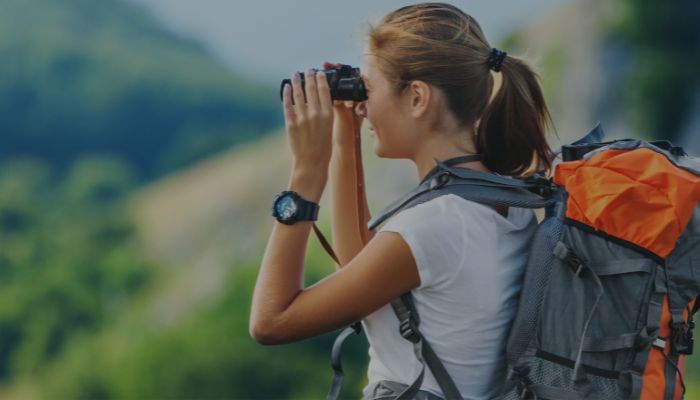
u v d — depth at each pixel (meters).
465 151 4.67
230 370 97.81
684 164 4.42
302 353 94.12
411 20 4.63
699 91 83.94
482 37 4.72
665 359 4.29
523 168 4.85
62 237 183.25
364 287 4.38
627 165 4.34
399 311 4.46
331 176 5.26
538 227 4.46
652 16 87.25
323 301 4.38
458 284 4.40
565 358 4.24
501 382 4.50
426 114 4.61
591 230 4.30
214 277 157.00
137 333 138.75
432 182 4.55
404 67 4.57
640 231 4.24
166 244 174.75
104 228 183.38
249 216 169.75
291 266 4.45
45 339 156.62
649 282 4.22
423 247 4.36
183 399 99.06
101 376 115.75
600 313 4.23
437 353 4.45
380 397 4.54
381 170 120.06
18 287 164.38
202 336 100.56
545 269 4.34
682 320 4.29
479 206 4.48
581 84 91.38
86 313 159.38
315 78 4.59
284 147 194.88
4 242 181.25
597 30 92.50
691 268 4.29
